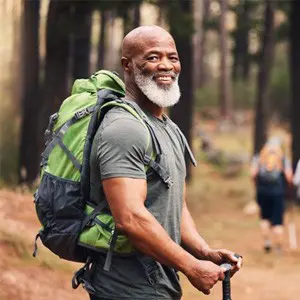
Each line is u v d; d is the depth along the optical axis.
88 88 4.36
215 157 35.19
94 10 21.75
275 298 11.06
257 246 17.08
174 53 4.27
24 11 21.91
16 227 10.28
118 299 4.18
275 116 49.38
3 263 8.73
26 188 14.79
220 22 51.53
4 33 26.55
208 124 51.16
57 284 8.84
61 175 4.20
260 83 31.56
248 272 13.36
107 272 4.21
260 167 16.16
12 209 11.90
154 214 4.14
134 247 4.14
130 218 3.92
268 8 31.14
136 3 22.75
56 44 21.02
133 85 4.33
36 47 21.81
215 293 10.72
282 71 50.88
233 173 33.00
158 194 4.15
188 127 27.02
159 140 4.14
